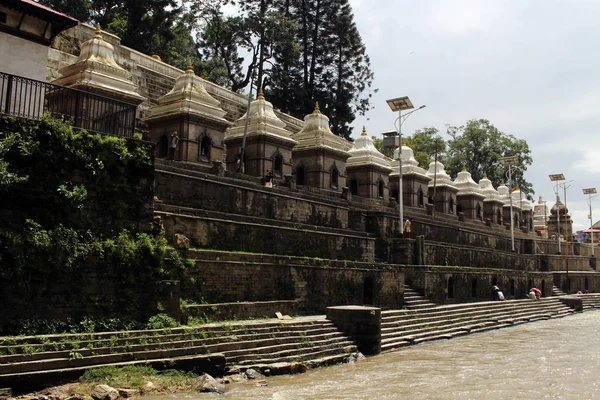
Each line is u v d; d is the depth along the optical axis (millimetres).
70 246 15125
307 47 59562
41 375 12273
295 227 26188
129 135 17953
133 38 43156
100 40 25750
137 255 16516
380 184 42219
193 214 20891
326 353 19016
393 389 15477
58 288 14906
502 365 19797
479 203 57812
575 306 46438
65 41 27734
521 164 77438
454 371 18453
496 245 53250
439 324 28375
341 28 58781
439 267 33531
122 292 16141
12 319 14016
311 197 30109
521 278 46531
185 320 17359
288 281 22656
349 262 25969
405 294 30875
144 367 13797
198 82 30328
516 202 67750
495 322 33031
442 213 49438
